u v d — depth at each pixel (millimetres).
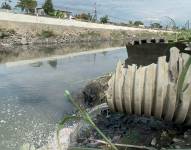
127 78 4645
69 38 44062
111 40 49531
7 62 22156
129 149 4926
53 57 25781
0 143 8242
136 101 4598
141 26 54656
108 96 4789
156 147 4859
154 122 5555
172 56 4582
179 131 5090
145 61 7926
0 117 10281
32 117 10328
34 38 38688
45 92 13641
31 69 19453
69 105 11562
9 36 36719
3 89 14148
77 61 23719
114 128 5898
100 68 20203
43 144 7918
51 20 44750
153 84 4539
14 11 43781
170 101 4434
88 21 54250
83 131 6078
